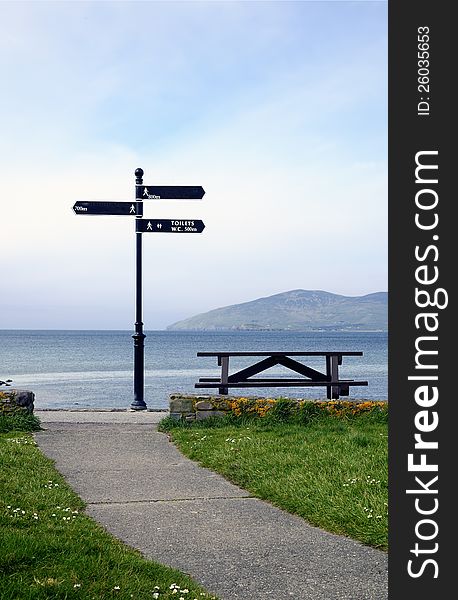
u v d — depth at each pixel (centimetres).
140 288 1570
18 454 988
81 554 554
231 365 6219
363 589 521
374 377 4444
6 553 530
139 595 487
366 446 1012
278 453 977
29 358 7625
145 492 829
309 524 695
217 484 874
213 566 570
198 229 1589
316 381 1389
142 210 1572
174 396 1291
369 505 704
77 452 1065
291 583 532
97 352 9656
